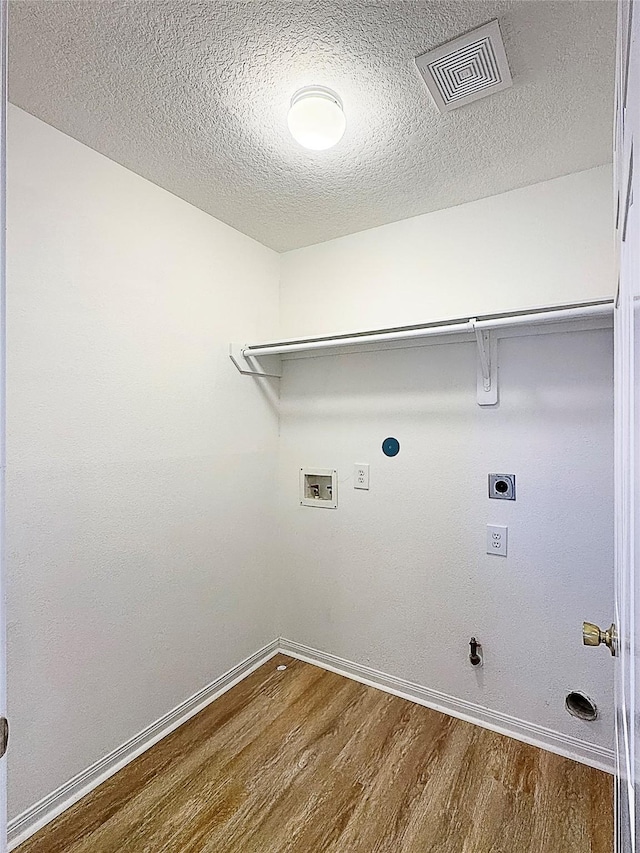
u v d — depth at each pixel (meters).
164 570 1.92
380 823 1.47
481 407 1.98
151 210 1.87
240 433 2.33
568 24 1.14
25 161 1.45
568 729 1.78
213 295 2.17
